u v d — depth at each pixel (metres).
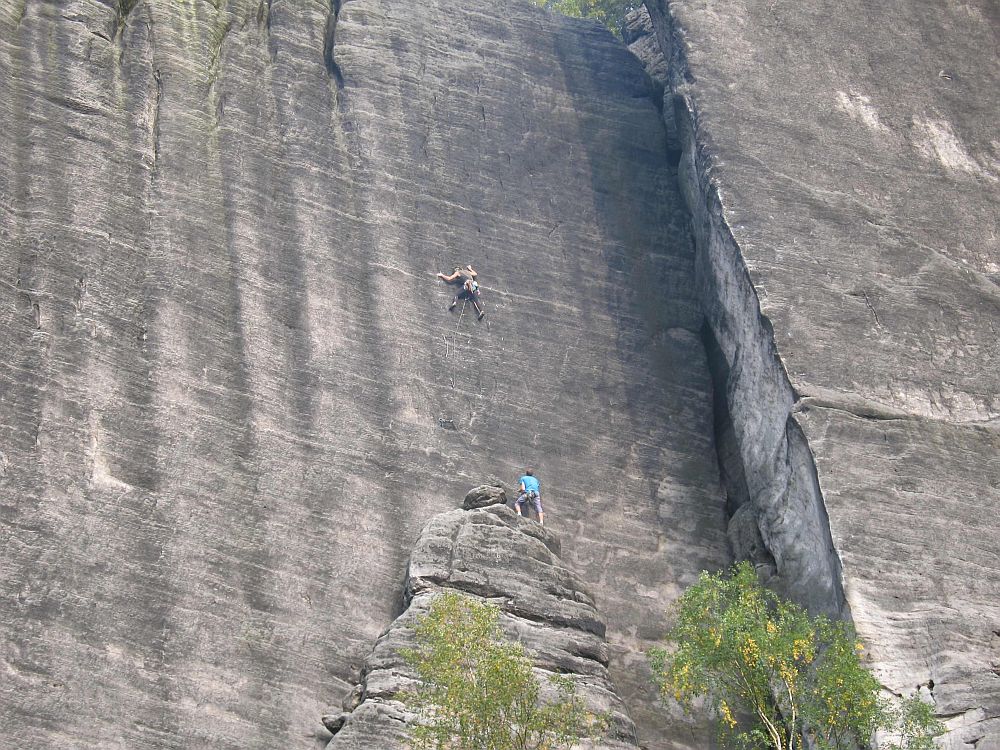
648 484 61.00
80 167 59.03
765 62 68.56
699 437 63.22
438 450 58.97
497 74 73.06
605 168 71.75
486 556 52.66
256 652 50.31
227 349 57.66
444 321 63.31
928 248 61.56
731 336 62.59
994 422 55.31
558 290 66.50
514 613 51.66
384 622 52.78
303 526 54.31
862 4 72.25
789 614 47.94
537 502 57.88
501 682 43.28
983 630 48.50
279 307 60.09
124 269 57.50
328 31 70.69
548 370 63.50
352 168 66.31
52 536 49.75
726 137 64.94
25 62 60.88
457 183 68.25
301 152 65.38
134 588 49.88
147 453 53.31
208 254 59.81
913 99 68.19
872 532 51.03
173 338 56.56
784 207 62.31
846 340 57.41
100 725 46.66
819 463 52.88
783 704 46.88
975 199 64.19
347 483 56.19
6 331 53.50
